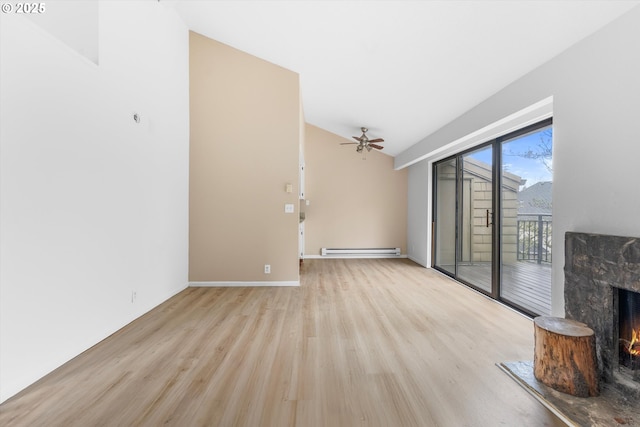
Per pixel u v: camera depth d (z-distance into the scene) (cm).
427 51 288
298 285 437
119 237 275
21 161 183
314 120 649
